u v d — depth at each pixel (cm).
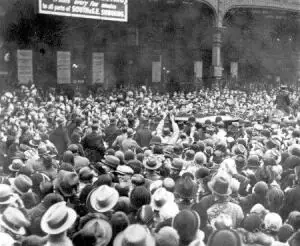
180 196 679
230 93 4209
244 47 5612
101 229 500
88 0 3197
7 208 581
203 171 807
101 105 2920
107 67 4684
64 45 4344
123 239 465
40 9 3031
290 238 570
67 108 2708
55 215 497
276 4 4834
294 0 4944
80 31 4416
